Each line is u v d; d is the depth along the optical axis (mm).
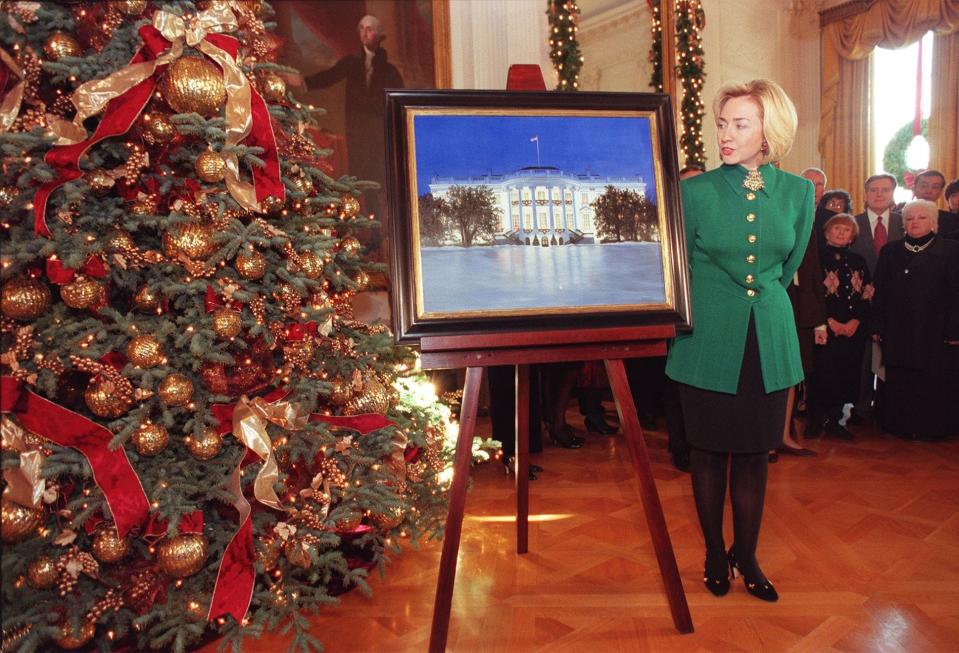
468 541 2936
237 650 1898
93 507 1805
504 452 3988
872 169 8734
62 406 1850
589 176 2088
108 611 1958
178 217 1867
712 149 7805
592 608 2289
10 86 1830
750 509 2320
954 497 3365
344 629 2209
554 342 1976
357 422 2311
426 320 1907
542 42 6023
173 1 2027
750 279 2174
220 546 2078
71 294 1805
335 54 5477
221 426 2061
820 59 8984
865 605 2252
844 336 4648
